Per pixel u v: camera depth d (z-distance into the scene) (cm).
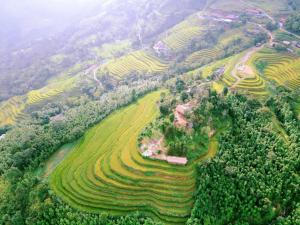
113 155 9544
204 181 7925
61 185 8700
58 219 7669
